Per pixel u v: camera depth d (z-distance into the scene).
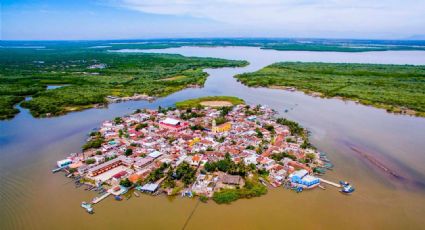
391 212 111.88
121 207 114.62
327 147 173.25
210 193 123.00
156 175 134.38
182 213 110.62
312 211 111.81
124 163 150.12
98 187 129.00
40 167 148.88
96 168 140.38
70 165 148.62
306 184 127.56
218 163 144.00
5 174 141.75
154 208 113.88
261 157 153.75
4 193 125.25
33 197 122.00
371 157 159.50
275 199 119.38
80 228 102.75
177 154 160.88
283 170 140.88
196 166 148.12
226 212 111.00
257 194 121.25
